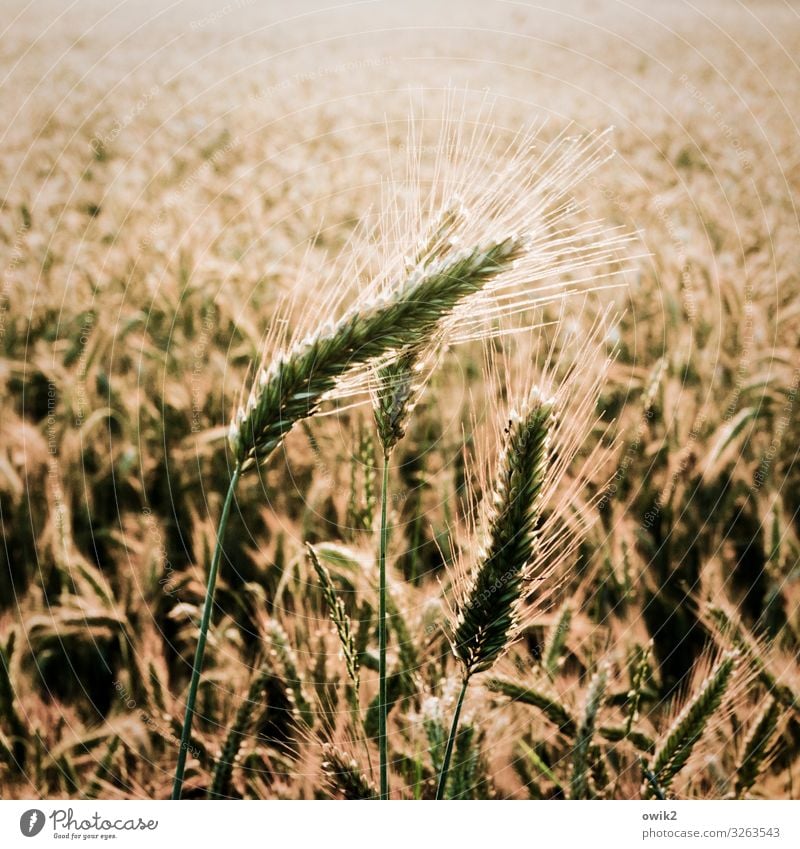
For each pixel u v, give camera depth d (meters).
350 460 2.55
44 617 2.57
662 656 2.77
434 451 3.23
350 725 2.09
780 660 2.26
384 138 7.01
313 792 2.12
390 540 2.39
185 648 2.72
